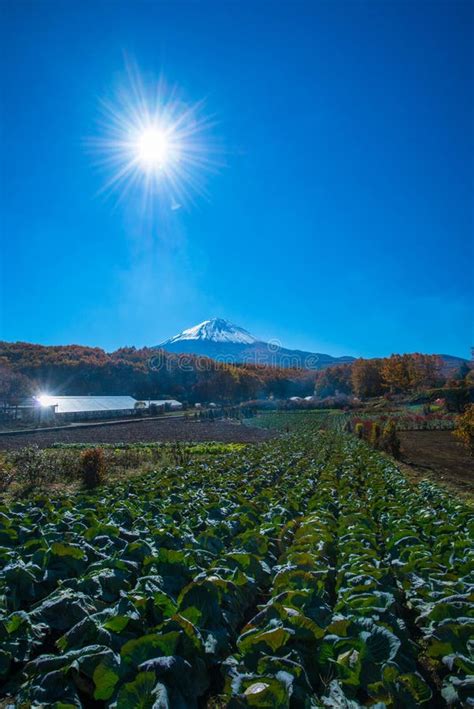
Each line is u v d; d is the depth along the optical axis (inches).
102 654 157.4
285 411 2965.1
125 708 135.3
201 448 1109.7
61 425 2003.0
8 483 600.7
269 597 244.4
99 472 608.4
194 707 145.9
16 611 194.2
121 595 207.9
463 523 335.0
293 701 135.9
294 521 337.7
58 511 362.6
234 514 353.7
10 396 2556.6
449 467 767.7
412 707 139.3
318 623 184.7
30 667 161.5
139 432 1683.1
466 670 156.3
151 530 299.7
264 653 160.7
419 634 210.8
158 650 158.4
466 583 214.7
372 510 394.0
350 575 229.1
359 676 151.0
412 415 1846.7
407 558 264.1
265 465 701.3
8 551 252.2
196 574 237.1
